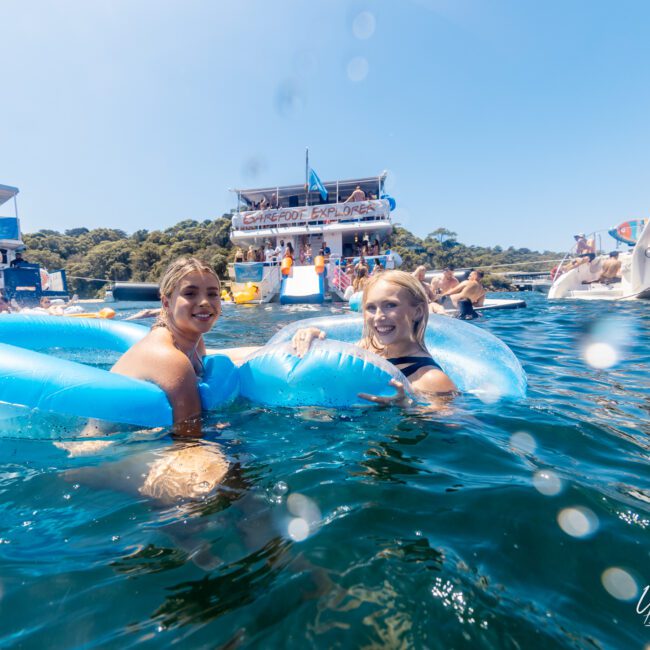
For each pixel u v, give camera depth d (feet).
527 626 3.03
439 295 31.65
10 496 4.84
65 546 3.99
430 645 2.85
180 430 6.78
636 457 5.92
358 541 3.97
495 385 9.16
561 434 6.66
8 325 11.91
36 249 217.56
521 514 4.40
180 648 2.89
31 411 6.41
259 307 43.80
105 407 6.41
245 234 59.21
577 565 3.67
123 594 3.39
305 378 7.71
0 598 3.35
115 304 48.73
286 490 4.91
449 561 3.69
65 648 2.92
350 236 62.08
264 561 3.74
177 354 7.20
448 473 5.31
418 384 8.16
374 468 5.45
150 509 4.59
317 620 3.07
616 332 19.31
